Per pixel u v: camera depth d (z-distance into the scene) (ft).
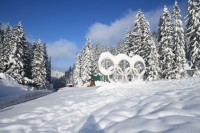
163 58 146.61
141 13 157.07
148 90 46.34
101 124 20.67
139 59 73.77
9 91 111.65
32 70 196.75
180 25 145.18
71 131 21.61
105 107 26.76
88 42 234.17
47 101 41.88
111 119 21.22
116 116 21.67
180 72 139.13
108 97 39.11
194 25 130.62
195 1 133.18
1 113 30.94
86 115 26.96
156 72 146.72
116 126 18.69
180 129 15.24
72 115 27.40
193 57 129.90
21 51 165.89
